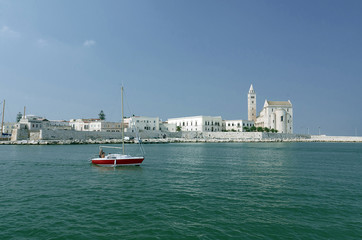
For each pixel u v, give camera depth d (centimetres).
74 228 1543
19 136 11912
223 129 19712
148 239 1404
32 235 1446
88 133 12912
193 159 5350
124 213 1803
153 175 3334
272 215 1769
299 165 4381
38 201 2091
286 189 2520
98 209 1886
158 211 1845
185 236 1441
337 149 9319
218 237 1430
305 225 1598
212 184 2764
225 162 4809
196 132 17912
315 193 2366
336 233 1490
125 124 16525
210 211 1847
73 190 2480
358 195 2291
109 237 1427
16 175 3303
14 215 1753
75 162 4656
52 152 6931
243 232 1494
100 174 3403
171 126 17962
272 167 4106
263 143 14950
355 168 4000
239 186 2666
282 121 19275
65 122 15538
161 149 8869
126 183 2814
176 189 2525
